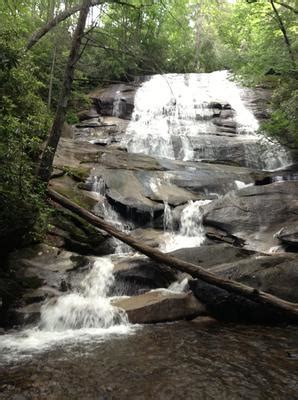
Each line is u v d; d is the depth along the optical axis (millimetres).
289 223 9883
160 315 6566
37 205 7531
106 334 5969
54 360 5035
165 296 6961
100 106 21359
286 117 14016
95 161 12570
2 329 6141
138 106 21219
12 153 6797
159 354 5246
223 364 4969
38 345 5527
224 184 12375
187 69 29312
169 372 4738
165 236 10023
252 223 9969
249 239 9586
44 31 12906
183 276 7871
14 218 6961
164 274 7848
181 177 12305
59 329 6180
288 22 15828
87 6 8914
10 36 7562
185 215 10516
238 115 20141
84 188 10883
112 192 10688
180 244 9672
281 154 16578
